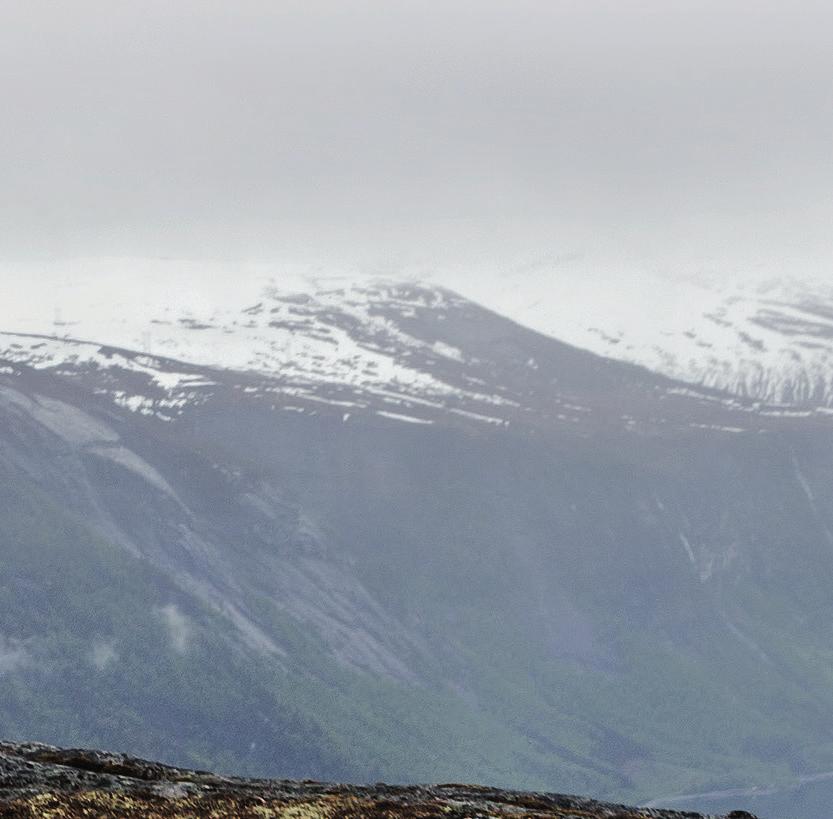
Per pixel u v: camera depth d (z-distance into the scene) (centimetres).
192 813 5512
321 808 5659
